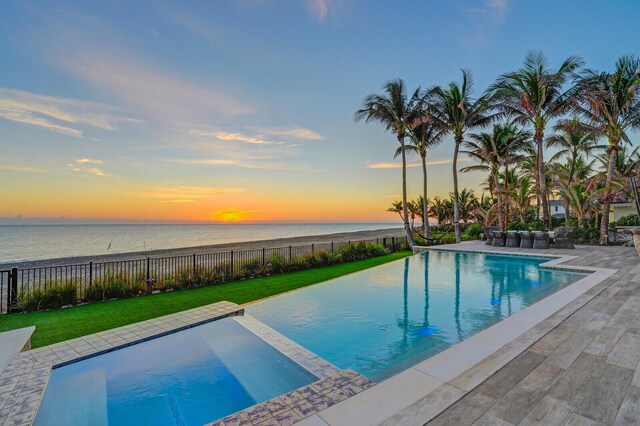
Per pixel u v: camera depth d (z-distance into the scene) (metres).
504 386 2.64
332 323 5.93
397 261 12.66
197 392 3.77
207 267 9.77
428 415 2.30
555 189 18.66
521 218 24.05
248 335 5.18
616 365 2.94
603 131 14.39
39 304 6.82
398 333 5.42
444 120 20.19
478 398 2.48
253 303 7.16
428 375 2.89
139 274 8.76
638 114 13.89
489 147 21.22
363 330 5.57
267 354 4.59
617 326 3.96
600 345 3.40
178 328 5.17
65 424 3.20
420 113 18.61
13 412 2.88
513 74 16.14
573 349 3.32
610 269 8.02
